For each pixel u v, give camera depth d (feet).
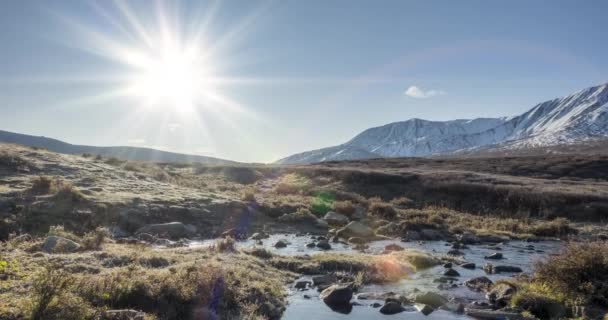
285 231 105.19
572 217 134.51
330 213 122.11
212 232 95.76
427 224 111.75
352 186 192.65
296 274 59.16
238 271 50.29
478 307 46.11
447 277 60.90
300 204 131.44
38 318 28.81
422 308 44.88
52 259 48.98
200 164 323.16
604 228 118.52
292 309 44.47
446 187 171.42
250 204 123.85
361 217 125.80
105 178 130.93
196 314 36.99
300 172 233.76
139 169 177.06
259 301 43.16
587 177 248.11
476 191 164.04
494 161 329.11
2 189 91.25
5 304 30.91
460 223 124.57
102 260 50.65
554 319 41.01
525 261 75.20
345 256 68.39
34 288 31.60
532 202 147.43
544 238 108.68
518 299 45.37
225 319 37.76
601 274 45.73
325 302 46.78
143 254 55.21
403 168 291.79
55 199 88.58
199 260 53.83
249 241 89.35
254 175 252.01
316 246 84.23
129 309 34.37
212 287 41.52
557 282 47.24
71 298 31.30
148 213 96.63
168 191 128.06
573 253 48.60
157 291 37.86
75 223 81.30
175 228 89.45
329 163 373.61
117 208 94.12
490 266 66.69
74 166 136.56
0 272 39.75
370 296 49.52
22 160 123.24
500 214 144.46
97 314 31.55
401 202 161.48
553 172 262.88
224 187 184.65
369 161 388.37
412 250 78.48
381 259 66.74
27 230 74.08
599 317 39.93
